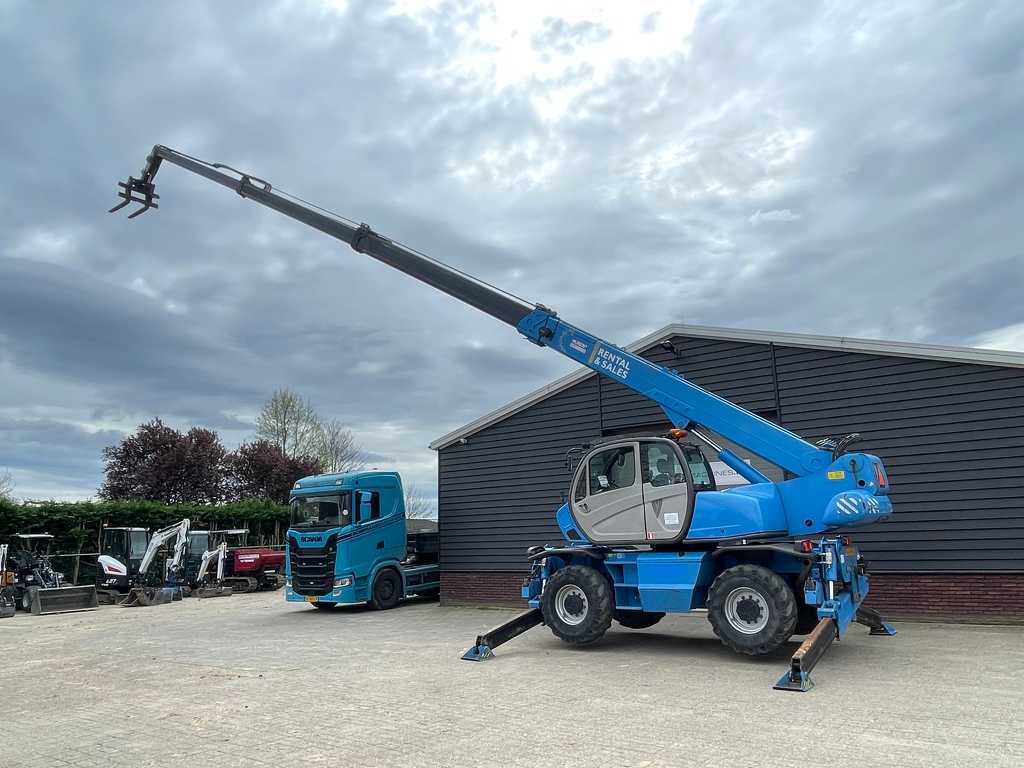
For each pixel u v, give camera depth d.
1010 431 11.24
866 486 9.08
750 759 5.28
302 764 5.57
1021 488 11.07
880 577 11.95
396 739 6.14
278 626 15.36
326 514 17.91
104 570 24.83
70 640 14.45
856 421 12.53
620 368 11.02
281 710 7.38
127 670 10.34
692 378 14.30
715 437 14.17
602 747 5.70
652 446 10.06
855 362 12.66
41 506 27.58
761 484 9.84
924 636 10.38
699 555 9.53
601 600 10.10
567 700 7.32
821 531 9.30
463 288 12.35
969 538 11.38
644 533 9.88
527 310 11.88
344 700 7.72
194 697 8.23
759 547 9.02
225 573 27.06
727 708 6.77
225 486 42.84
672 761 5.30
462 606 17.23
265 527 35.97
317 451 46.28
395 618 15.89
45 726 7.23
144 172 15.18
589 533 10.31
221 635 14.09
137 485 39.75
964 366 11.70
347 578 17.31
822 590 8.66
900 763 5.08
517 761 5.42
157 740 6.48
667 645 10.49
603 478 10.36
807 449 9.53
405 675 9.02
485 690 7.94
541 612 10.74
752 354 13.70
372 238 13.02
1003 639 9.96
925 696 6.96
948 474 11.64
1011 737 5.62
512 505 16.72
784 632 8.60
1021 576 10.95
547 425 16.38
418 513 44.56
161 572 26.06
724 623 8.96
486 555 17.02
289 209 13.82
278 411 46.09
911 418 12.05
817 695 7.13
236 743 6.23
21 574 23.11
